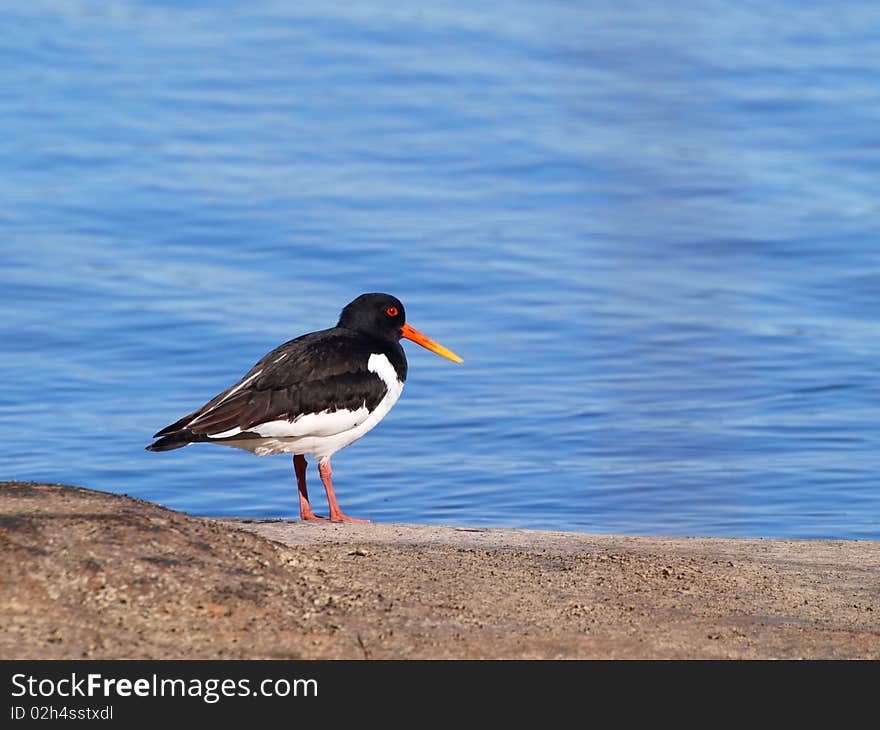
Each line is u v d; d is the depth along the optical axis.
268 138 31.30
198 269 23.00
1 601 7.75
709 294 22.19
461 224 25.88
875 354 19.20
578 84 36.16
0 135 30.50
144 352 19.06
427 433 16.62
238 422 12.11
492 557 9.81
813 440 16.14
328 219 25.88
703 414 16.98
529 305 21.70
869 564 10.28
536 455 15.88
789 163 29.52
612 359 19.30
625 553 10.31
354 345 12.86
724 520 13.82
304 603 8.33
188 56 38.25
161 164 29.06
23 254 23.38
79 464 15.23
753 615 8.79
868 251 24.28
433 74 36.88
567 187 28.47
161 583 8.11
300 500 12.77
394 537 10.70
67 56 37.72
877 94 34.28
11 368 18.30
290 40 40.06
